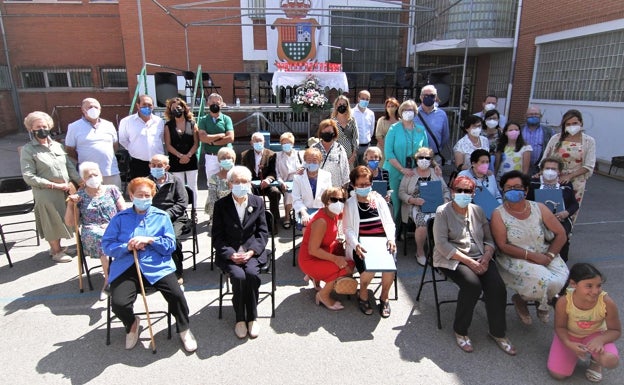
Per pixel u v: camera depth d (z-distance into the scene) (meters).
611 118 9.51
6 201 7.36
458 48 12.55
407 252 5.16
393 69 14.06
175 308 3.24
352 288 3.61
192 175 5.78
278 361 3.11
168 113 5.52
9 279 4.39
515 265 3.42
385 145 5.31
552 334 3.47
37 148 4.57
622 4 8.91
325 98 9.15
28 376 2.93
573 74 10.62
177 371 2.99
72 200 3.99
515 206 3.50
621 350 3.21
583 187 4.96
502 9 12.15
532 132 5.65
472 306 3.20
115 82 15.81
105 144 5.18
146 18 13.27
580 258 4.92
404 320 3.67
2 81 15.03
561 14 10.68
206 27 13.48
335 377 2.94
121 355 3.17
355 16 13.41
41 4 14.85
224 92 13.97
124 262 3.30
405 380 2.91
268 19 13.30
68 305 3.88
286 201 5.82
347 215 3.87
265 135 7.99
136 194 3.36
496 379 2.92
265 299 4.02
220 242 3.61
